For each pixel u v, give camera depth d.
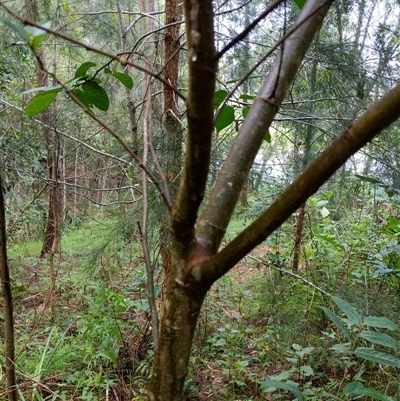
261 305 3.00
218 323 3.04
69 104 2.55
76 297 3.22
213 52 0.43
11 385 1.31
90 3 3.98
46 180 2.52
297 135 2.94
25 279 3.64
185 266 0.59
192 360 2.46
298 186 0.50
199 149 0.49
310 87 2.62
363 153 2.29
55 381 2.21
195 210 0.55
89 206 4.21
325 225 3.82
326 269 2.97
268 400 2.07
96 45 3.51
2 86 3.19
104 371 2.35
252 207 3.49
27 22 0.44
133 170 2.58
